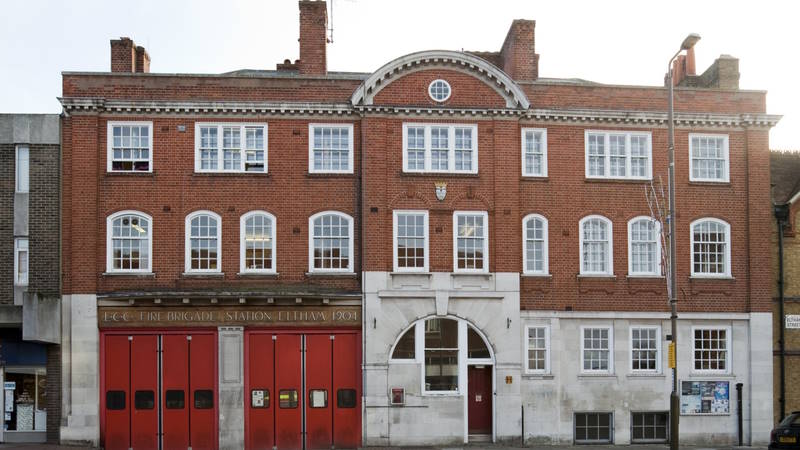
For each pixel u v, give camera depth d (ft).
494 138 95.55
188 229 92.58
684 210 98.53
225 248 92.73
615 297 96.22
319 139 95.04
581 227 96.73
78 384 88.99
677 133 99.19
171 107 92.89
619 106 98.78
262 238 93.40
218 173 93.20
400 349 92.79
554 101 97.76
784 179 109.29
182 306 90.58
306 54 98.89
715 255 98.73
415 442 91.09
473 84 95.96
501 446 90.99
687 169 99.04
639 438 95.20
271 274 92.48
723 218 98.89
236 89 94.12
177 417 90.22
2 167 91.86
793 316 100.01
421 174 94.32
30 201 91.56
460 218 94.84
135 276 91.30
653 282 96.94
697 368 97.04
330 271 92.94
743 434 96.12
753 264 98.43
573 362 94.89
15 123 92.12
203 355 90.94
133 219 92.48
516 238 94.63
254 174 93.56
